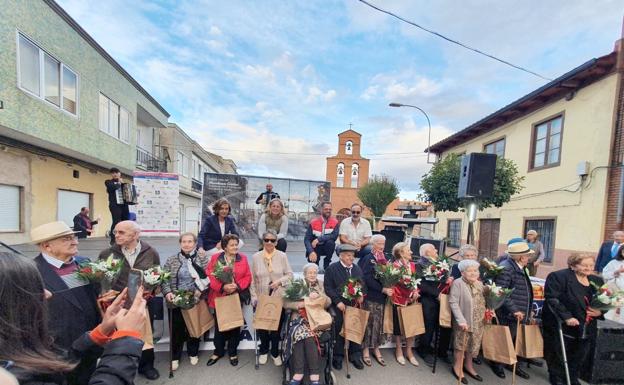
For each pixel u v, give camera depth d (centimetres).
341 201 2708
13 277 83
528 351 312
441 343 354
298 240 1109
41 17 750
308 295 303
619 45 709
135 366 105
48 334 93
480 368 341
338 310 327
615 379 311
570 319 301
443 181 945
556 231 866
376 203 2205
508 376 328
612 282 408
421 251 380
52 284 209
